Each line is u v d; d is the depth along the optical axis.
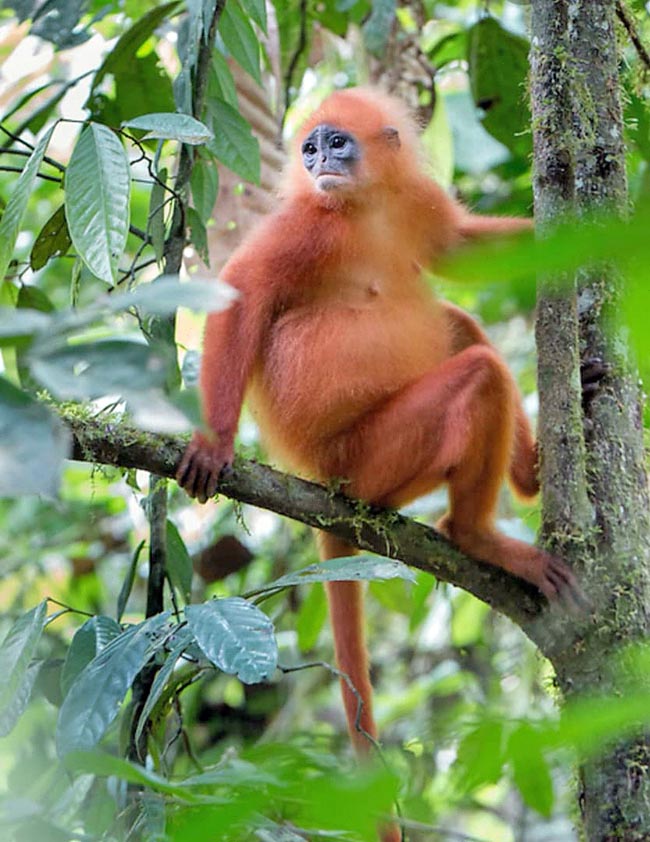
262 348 6.75
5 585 10.97
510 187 11.17
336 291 6.82
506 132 9.38
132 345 2.88
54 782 5.77
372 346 6.60
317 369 6.56
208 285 2.97
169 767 7.04
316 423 6.51
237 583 10.73
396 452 6.26
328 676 10.70
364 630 6.80
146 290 2.96
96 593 11.09
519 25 11.91
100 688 4.95
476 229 7.31
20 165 10.48
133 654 5.08
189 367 7.11
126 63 7.94
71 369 2.82
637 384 5.73
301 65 9.51
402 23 10.96
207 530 10.64
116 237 5.08
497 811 9.71
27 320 2.86
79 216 5.13
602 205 5.60
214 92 7.46
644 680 5.18
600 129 5.69
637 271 1.66
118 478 8.46
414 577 5.07
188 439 5.62
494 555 5.85
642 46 6.74
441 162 9.88
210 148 7.12
